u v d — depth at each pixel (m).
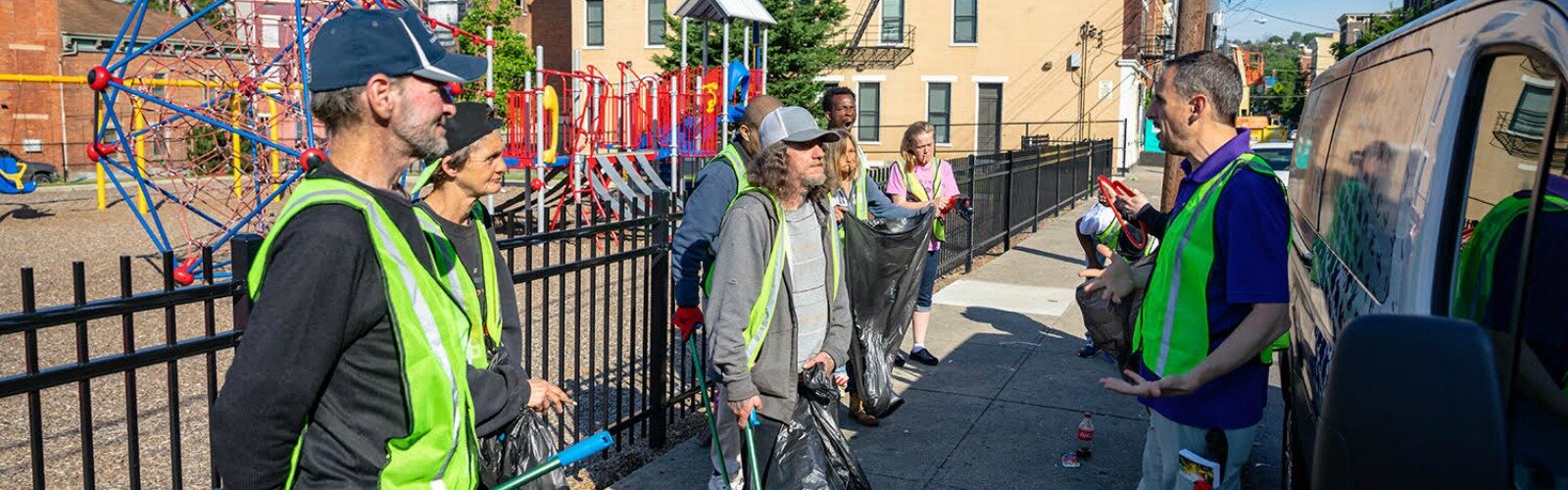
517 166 13.88
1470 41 2.49
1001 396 6.52
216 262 12.33
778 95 29.30
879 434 5.78
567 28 39.84
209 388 2.98
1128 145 35.72
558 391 3.07
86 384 2.71
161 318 9.09
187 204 14.27
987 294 10.13
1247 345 3.12
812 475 3.65
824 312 3.84
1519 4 2.20
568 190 14.41
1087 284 3.93
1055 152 17.42
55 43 34.03
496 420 2.68
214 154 15.47
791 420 3.69
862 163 5.49
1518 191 2.11
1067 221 16.70
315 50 2.12
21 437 5.64
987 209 12.81
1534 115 2.06
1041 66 35.09
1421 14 3.49
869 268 5.06
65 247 14.30
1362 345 1.49
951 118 36.06
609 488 4.85
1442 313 2.34
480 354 2.69
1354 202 3.47
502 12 33.59
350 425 2.09
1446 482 1.44
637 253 5.23
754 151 4.31
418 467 2.15
